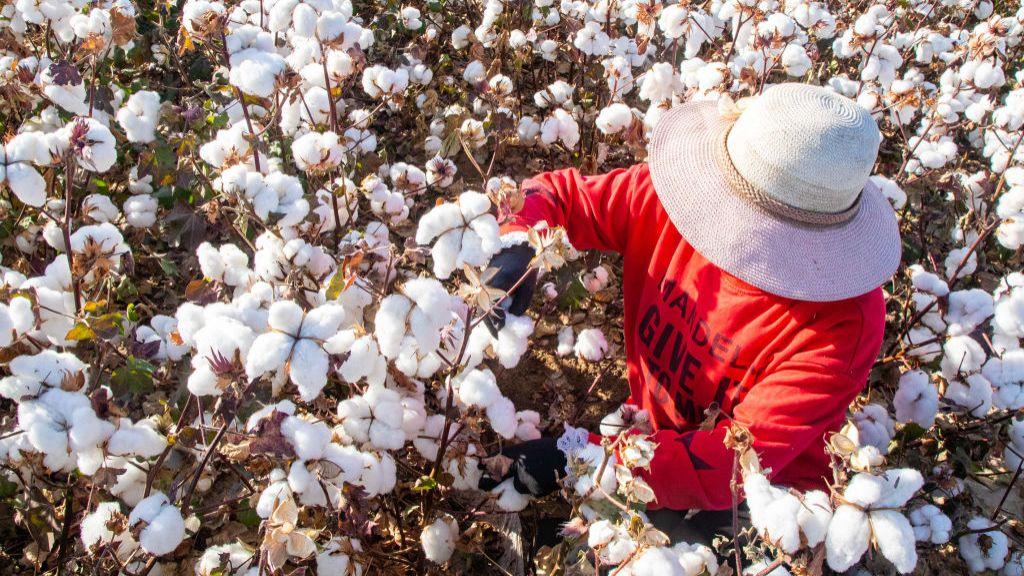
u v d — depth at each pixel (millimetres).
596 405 2941
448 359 1777
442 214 1363
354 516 1717
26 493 1933
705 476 1790
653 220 2186
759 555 1598
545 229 1876
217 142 2326
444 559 2098
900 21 4539
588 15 3721
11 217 2555
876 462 1281
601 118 3006
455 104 3787
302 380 1282
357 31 2451
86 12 2770
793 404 1786
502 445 2271
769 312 1899
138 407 2301
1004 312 2305
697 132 2059
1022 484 2783
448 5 4527
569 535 1693
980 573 2418
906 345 2875
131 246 2834
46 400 1419
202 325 1523
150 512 1461
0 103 2801
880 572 2291
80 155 1794
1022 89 3307
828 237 1804
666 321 2131
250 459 1561
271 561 1404
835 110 1742
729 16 3205
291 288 1680
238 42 2340
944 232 3660
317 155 2139
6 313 1500
